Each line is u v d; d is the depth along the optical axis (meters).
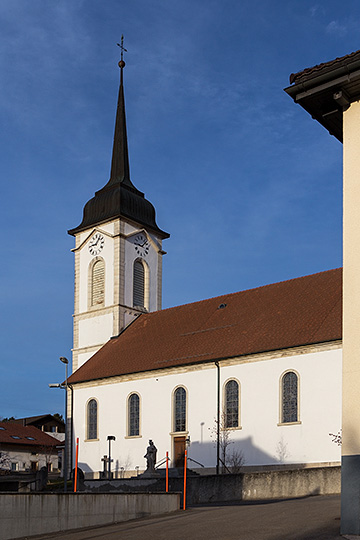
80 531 22.75
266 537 17.05
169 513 27.47
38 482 49.12
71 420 62.59
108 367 61.38
